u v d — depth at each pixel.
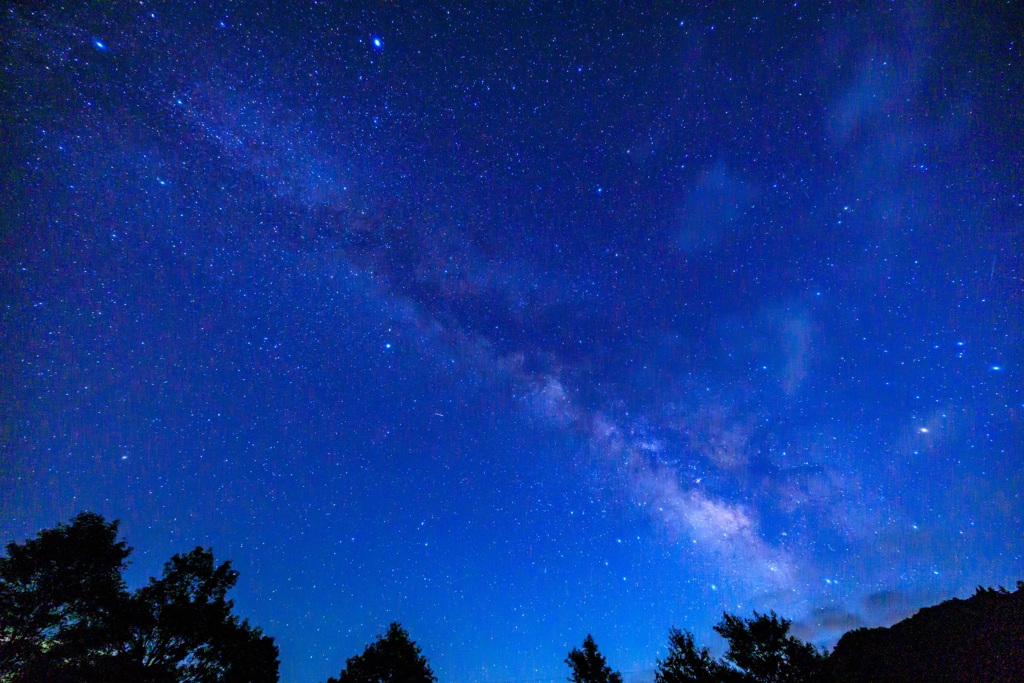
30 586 8.59
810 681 10.36
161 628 9.56
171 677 9.38
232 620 10.60
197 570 10.67
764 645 11.51
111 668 8.70
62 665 8.28
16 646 8.05
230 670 10.12
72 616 8.85
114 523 9.82
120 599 9.30
